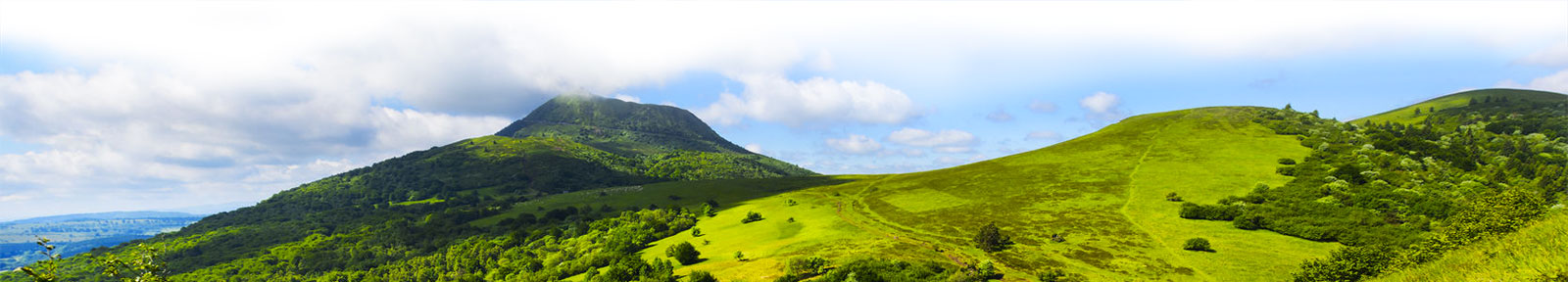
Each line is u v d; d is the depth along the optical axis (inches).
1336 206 3516.2
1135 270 2795.3
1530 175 4146.2
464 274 5036.9
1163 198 4343.0
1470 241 1902.1
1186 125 7544.3
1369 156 4813.0
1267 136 6427.2
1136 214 3941.9
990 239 3366.1
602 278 3093.0
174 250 7381.9
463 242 6717.5
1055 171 5895.7
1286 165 4970.5
